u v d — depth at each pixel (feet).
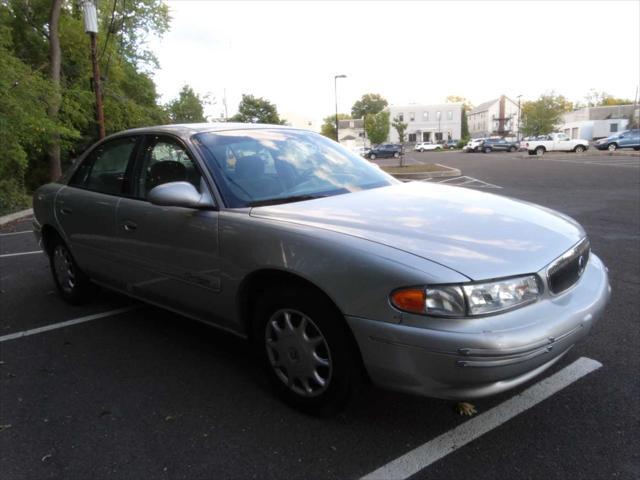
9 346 12.81
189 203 9.68
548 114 209.05
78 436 8.87
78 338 13.15
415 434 8.52
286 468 7.81
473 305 7.09
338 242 8.05
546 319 7.50
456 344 6.97
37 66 61.57
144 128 12.63
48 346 12.71
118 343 12.75
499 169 71.41
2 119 36.06
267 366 9.58
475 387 7.22
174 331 13.41
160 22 74.13
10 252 24.77
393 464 7.80
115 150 13.23
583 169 62.69
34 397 10.26
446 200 10.14
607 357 10.90
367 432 8.62
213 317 10.43
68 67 64.18
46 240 15.85
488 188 44.55
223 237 9.52
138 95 78.74
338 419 9.02
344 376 8.27
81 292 15.16
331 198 10.23
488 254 7.66
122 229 12.05
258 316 9.40
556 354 7.66
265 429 8.82
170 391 10.28
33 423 9.32
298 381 9.18
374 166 13.00
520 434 8.41
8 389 10.62
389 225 8.55
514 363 7.11
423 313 7.16
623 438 8.19
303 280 8.45
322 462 7.91
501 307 7.25
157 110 78.74
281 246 8.58
